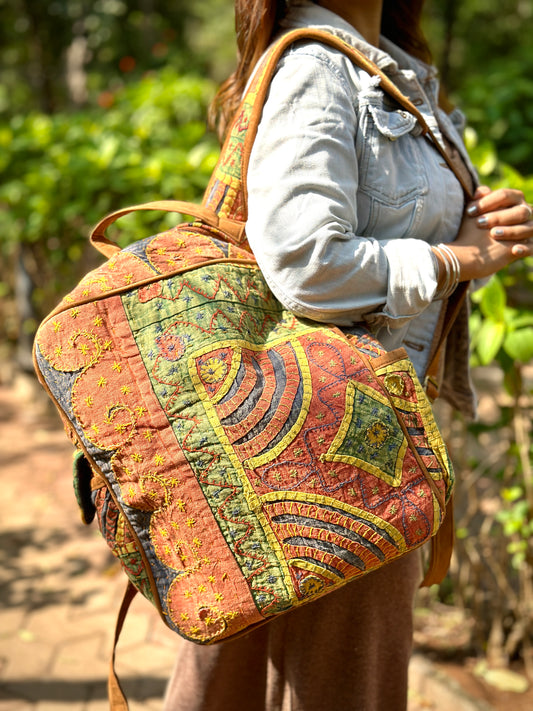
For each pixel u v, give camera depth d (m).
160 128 4.14
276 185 1.17
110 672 1.37
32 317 4.39
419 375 1.38
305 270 1.16
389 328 1.28
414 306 1.21
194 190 3.05
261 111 1.23
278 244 1.17
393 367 1.19
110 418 1.16
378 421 1.16
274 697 1.57
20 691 2.27
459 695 2.13
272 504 1.13
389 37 1.67
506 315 2.03
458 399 1.61
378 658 1.45
